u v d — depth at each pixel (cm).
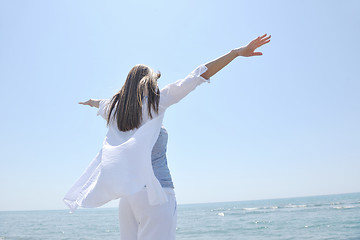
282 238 1752
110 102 175
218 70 167
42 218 7006
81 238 2188
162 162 161
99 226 3625
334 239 1570
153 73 165
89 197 141
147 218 146
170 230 149
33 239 2144
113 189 138
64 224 4297
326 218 2902
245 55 170
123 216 158
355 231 1831
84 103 205
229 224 3006
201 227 2862
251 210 6156
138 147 143
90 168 162
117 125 159
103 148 153
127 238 155
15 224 4478
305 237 1731
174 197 159
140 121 154
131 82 163
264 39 166
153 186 145
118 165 140
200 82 160
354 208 4253
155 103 154
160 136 161
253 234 2055
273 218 3438
